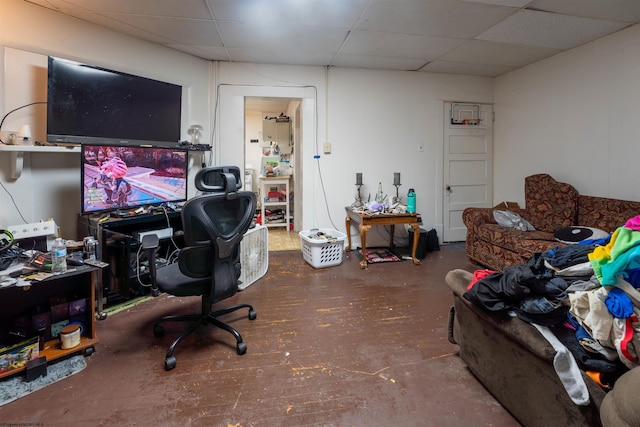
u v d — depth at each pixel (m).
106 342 1.99
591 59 3.22
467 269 3.45
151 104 3.02
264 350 1.91
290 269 3.44
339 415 1.41
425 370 1.72
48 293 2.02
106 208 2.56
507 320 1.33
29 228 2.05
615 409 0.87
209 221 1.73
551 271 1.27
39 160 2.55
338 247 3.54
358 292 2.80
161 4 2.49
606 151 3.10
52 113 2.38
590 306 1.10
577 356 1.16
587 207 3.07
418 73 4.25
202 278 1.83
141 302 2.58
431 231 4.25
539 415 1.24
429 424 1.36
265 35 3.08
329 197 4.18
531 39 3.17
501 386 1.44
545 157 3.77
